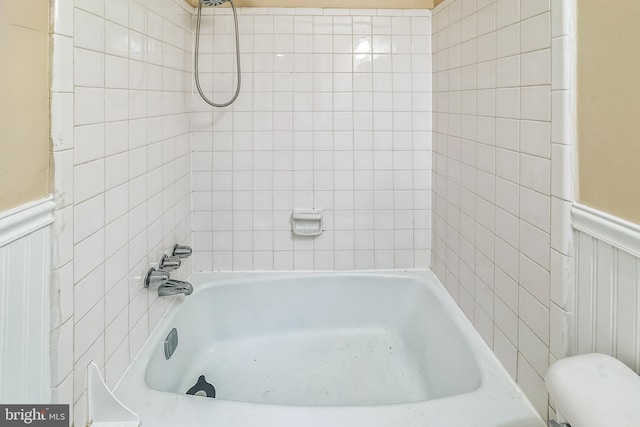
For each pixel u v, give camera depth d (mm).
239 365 1883
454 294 1775
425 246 2139
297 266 2129
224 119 2047
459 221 1707
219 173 2074
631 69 761
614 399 669
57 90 870
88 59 1004
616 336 811
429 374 1700
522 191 1158
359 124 2072
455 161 1740
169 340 1577
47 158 852
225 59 2016
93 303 1050
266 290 2053
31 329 797
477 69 1478
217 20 2002
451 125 1779
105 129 1104
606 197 838
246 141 2061
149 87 1442
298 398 1680
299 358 1928
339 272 2113
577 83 924
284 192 2090
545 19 1017
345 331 2078
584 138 906
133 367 1306
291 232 2113
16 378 758
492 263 1376
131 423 1035
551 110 999
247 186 2084
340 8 2023
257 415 1095
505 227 1273
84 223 996
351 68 2045
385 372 1829
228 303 2010
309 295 2084
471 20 1526
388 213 2117
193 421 1074
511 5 1204
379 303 2086
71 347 937
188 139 1994
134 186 1321
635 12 749
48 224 848
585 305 906
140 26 1351
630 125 769
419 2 2029
